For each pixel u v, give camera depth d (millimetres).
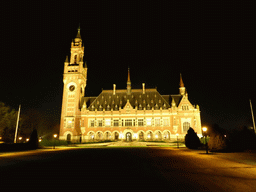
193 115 77312
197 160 20688
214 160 20500
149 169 15922
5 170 16016
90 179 12805
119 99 86250
